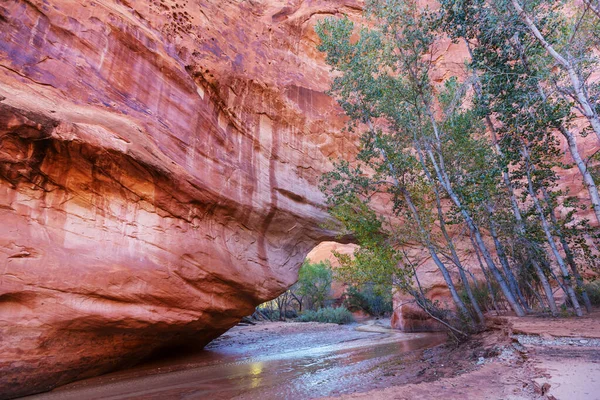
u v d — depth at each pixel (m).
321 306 43.22
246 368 11.02
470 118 13.04
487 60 11.67
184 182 11.69
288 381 8.48
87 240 9.34
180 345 13.67
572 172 19.55
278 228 16.50
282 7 21.09
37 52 9.56
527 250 12.91
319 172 18.61
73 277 8.57
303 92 19.08
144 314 9.84
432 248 11.91
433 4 18.56
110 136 9.83
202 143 13.38
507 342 7.83
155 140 11.41
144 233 10.52
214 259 12.18
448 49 23.86
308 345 16.50
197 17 15.27
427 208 12.54
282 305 39.69
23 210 8.49
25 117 8.26
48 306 8.17
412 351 11.97
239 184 14.47
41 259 8.26
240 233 14.67
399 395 4.58
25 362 7.81
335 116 19.95
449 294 19.27
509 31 10.62
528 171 11.62
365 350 13.52
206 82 14.38
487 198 12.09
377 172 13.46
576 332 7.15
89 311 8.75
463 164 13.41
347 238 18.72
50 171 9.01
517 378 4.77
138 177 10.53
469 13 11.12
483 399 4.02
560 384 4.00
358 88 13.55
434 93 14.40
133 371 10.89
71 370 8.98
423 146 14.05
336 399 4.67
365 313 39.75
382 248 10.91
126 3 12.70
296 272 17.20
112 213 10.05
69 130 8.95
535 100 10.59
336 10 23.12
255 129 16.30
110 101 10.83
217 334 14.92
